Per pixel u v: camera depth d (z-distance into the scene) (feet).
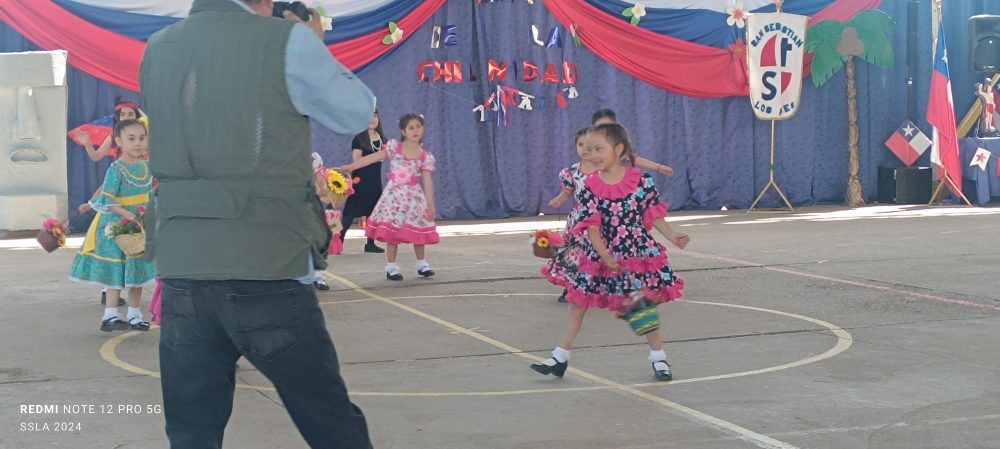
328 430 11.03
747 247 39.04
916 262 34.40
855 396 17.58
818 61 55.11
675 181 54.95
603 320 25.14
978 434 15.34
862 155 57.82
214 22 10.60
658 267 18.93
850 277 31.37
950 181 55.47
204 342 10.59
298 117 10.58
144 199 23.67
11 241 42.45
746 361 20.38
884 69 57.26
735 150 55.52
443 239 43.32
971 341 22.06
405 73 50.44
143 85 10.88
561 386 18.51
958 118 58.59
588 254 19.07
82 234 45.70
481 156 52.13
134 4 46.37
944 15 58.54
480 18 51.16
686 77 53.98
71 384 18.80
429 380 19.03
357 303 27.76
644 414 16.58
